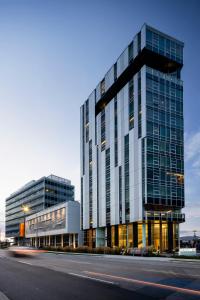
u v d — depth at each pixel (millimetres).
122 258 32844
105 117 76750
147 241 59375
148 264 22578
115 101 73000
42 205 125000
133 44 68000
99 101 79500
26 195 144875
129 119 66375
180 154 64750
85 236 81938
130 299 9023
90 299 9125
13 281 13383
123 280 12906
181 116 67125
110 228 70875
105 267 19641
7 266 21359
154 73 64875
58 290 10758
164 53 66438
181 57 69438
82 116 90250
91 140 82688
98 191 75750
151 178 58906
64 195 137375
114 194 68125
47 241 111938
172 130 64688
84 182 84062
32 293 10297
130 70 68062
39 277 14648
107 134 74688
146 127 60625
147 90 62719
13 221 158875
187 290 10344
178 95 68000
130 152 64250
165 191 60344
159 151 61375
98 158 77750
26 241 136875
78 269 18406
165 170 61438
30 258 32625
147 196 57625
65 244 97062
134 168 62094
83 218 82375
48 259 30547
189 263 24188
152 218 57906
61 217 93375
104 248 47250
